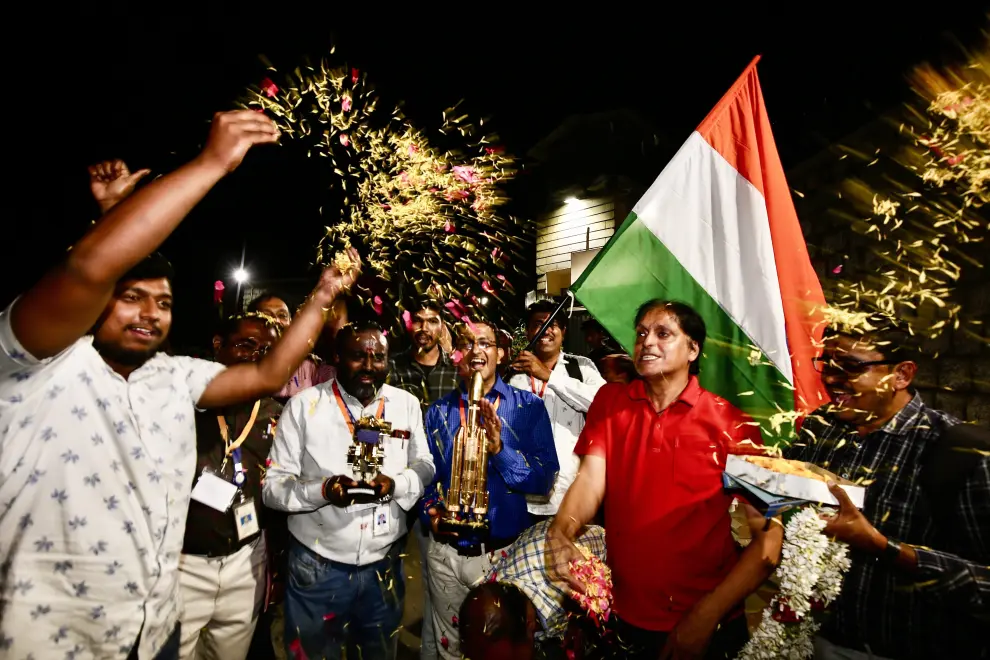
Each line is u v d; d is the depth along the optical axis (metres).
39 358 1.16
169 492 1.64
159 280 1.56
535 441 2.81
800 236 2.53
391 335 5.23
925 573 1.52
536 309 3.87
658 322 2.00
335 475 2.51
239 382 1.82
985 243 3.63
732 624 1.93
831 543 1.66
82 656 1.42
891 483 1.74
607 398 2.22
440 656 2.79
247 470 2.67
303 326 1.89
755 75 2.66
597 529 2.19
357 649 2.76
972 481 1.55
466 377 2.94
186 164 1.07
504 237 10.85
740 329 2.47
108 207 1.53
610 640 2.01
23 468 1.37
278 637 3.46
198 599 2.45
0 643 1.33
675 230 2.57
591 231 9.79
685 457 1.91
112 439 1.49
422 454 2.79
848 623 1.78
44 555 1.39
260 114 1.13
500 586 1.77
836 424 1.97
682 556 1.88
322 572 2.53
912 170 4.10
